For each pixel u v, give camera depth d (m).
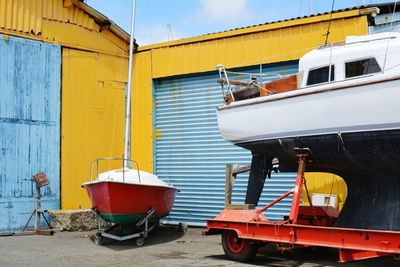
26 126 11.20
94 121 12.44
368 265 7.52
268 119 7.64
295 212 7.27
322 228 6.75
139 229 10.22
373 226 6.98
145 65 13.15
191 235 10.92
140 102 13.16
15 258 8.02
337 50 7.54
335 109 6.82
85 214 11.34
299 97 7.21
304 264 7.62
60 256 8.27
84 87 12.30
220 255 8.43
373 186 7.17
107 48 12.83
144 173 10.20
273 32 11.29
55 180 11.59
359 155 6.84
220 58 11.98
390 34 7.28
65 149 11.84
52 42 11.74
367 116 6.53
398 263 7.63
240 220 7.72
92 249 9.02
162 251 8.88
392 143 6.43
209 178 12.11
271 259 8.01
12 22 11.07
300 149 7.26
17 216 10.91
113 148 12.78
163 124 12.94
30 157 11.21
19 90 11.12
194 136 12.41
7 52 10.97
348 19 10.38
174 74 12.63
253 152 8.28
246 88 8.48
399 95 6.20
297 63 11.08
